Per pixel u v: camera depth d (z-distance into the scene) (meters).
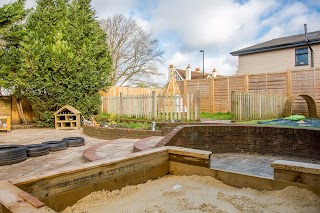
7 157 4.74
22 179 1.68
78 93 11.41
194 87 14.81
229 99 13.17
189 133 5.40
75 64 11.05
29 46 10.38
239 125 5.97
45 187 1.78
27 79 10.48
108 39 22.69
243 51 16.86
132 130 7.53
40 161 5.05
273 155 5.57
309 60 14.29
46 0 12.38
